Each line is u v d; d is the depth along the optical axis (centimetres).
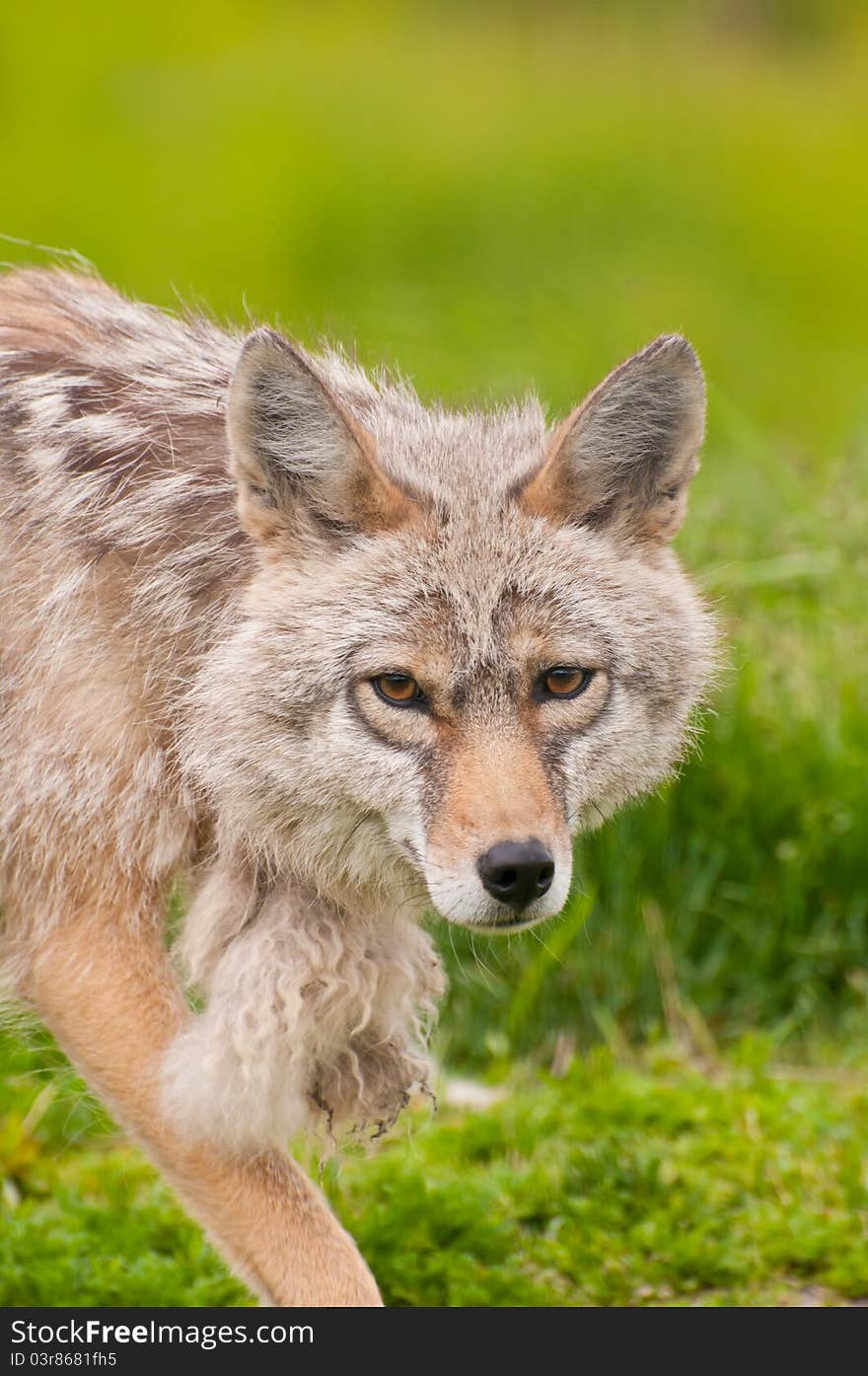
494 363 2005
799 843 1124
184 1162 691
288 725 671
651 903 1110
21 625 702
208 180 2827
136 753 693
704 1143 935
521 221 2706
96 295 820
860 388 2367
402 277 2541
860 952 1116
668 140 3186
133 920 703
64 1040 710
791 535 1274
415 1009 774
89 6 3669
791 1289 838
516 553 679
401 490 697
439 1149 955
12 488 717
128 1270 833
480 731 660
